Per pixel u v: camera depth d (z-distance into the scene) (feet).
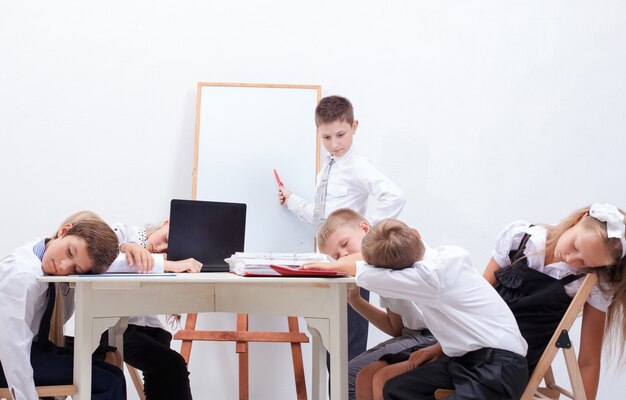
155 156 11.89
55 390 6.23
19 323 6.22
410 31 12.15
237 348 10.73
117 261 7.14
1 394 6.42
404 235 6.60
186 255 8.08
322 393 7.49
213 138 11.59
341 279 6.34
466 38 12.19
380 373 7.31
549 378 8.16
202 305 7.61
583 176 12.16
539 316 7.29
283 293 7.07
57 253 6.63
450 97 12.13
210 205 8.24
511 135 12.15
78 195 11.73
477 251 12.03
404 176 12.03
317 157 11.62
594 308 7.45
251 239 11.35
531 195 12.10
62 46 11.82
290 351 11.82
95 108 11.83
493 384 6.34
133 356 8.77
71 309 8.05
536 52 12.24
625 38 12.30
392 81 12.09
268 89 11.75
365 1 12.12
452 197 12.05
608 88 12.25
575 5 12.30
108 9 11.91
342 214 8.20
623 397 11.55
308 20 12.05
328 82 12.01
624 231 6.93
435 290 6.56
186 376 8.87
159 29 11.96
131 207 11.82
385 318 8.75
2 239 11.57
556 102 12.21
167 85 11.93
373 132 12.04
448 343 6.81
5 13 11.76
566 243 7.11
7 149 11.66
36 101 11.74
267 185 11.51
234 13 12.01
